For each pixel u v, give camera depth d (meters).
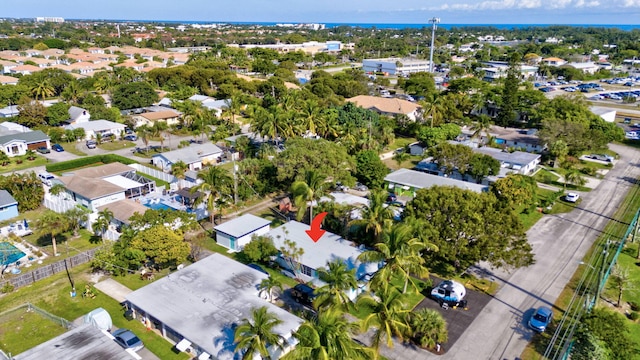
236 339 31.70
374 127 102.06
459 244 46.12
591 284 48.75
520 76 194.50
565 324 41.84
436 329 38.00
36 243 57.44
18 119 111.56
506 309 44.38
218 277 44.97
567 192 75.75
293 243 50.00
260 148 89.44
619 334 36.47
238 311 39.41
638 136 113.56
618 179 84.06
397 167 89.25
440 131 97.00
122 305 44.69
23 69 174.12
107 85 150.75
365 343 39.22
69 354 33.59
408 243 38.94
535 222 64.88
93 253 53.34
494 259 45.88
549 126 92.38
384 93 168.62
